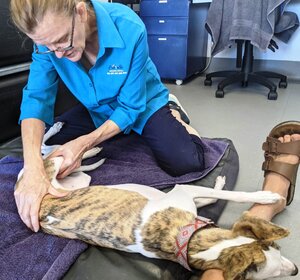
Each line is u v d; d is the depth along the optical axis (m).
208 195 1.24
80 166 1.50
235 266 0.84
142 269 1.03
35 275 1.01
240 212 1.44
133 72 1.45
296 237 1.30
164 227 1.02
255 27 2.82
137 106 1.51
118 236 1.03
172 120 1.68
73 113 1.98
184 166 1.57
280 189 1.34
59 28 1.07
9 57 2.05
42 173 1.26
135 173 1.52
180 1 3.20
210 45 3.93
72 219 1.08
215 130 2.31
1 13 1.96
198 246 0.94
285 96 3.06
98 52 1.41
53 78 1.54
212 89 3.33
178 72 3.44
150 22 3.36
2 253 1.09
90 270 1.03
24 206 1.16
